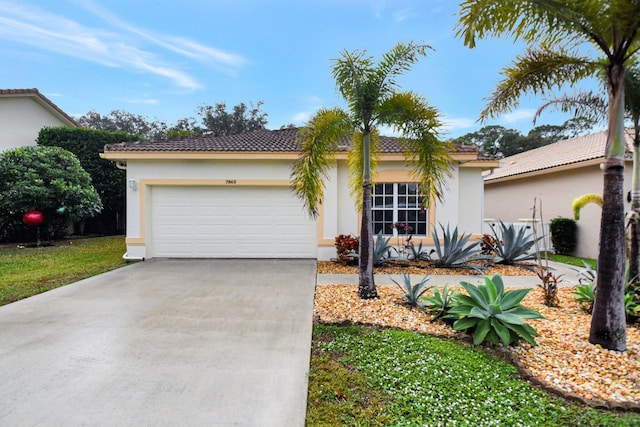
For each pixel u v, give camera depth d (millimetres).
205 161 11078
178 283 7965
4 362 4004
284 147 11250
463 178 11469
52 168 14234
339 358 4129
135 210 10984
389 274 9180
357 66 6270
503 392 3371
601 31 4352
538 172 14734
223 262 10734
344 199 11250
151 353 4258
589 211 12648
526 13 4480
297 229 11391
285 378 3658
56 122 20766
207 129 38500
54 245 14609
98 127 41094
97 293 7070
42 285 7711
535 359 4105
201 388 3463
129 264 10344
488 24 4605
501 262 10555
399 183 11227
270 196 11352
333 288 7508
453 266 9797
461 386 3455
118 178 18594
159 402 3223
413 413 3061
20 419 2963
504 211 18188
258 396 3326
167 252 11336
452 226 11180
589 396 3338
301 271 9406
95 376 3689
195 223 11312
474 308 4531
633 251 5773
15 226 15195
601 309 4449
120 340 4656
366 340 4605
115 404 3188
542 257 12227
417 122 6324
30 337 4742
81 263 10461
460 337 4770
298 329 5078
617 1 3881
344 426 2898
